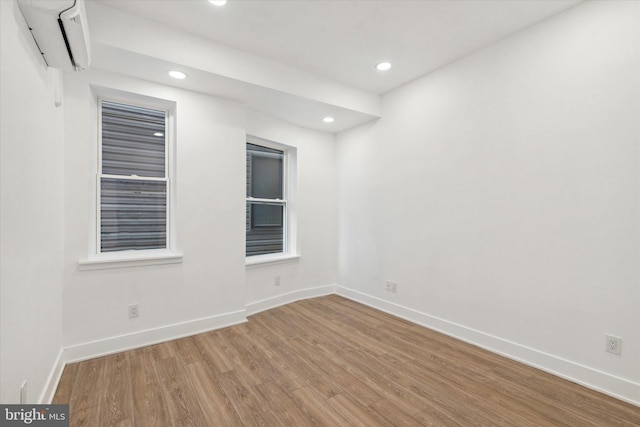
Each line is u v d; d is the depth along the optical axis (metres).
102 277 2.51
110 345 2.53
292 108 3.46
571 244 2.17
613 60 1.98
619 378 1.95
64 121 2.36
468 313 2.82
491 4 2.15
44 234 1.76
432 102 3.15
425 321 3.20
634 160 1.90
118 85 2.59
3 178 1.17
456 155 2.92
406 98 3.43
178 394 1.98
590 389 2.05
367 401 1.93
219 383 2.11
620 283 1.96
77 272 2.41
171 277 2.83
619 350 1.96
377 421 1.75
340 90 3.40
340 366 2.36
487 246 2.67
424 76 3.23
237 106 3.24
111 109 2.77
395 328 3.16
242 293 3.28
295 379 2.17
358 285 4.12
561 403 1.91
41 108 1.67
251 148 3.91
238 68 2.72
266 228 4.08
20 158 1.35
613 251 1.99
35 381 1.60
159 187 2.98
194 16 2.28
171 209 2.99
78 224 2.42
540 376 2.22
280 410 1.84
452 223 2.96
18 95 1.32
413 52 2.79
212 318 3.07
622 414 1.80
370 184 3.93
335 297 4.32
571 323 2.17
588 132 2.09
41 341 1.71
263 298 3.76
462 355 2.55
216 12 2.24
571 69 2.17
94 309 2.47
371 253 3.91
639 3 1.89
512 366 2.37
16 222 1.31
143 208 2.90
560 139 2.22
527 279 2.40
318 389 2.05
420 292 3.27
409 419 1.76
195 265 2.97
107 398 1.93
